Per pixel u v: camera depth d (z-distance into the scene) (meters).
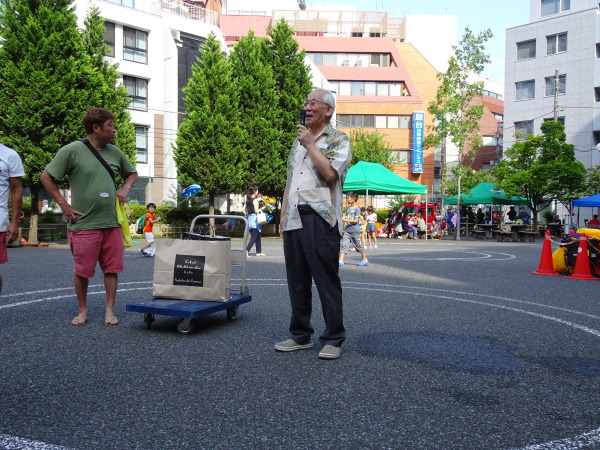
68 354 3.55
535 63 37.03
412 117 44.09
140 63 27.36
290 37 24.08
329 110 3.65
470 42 27.23
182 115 29.17
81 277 4.41
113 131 4.51
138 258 11.49
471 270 9.79
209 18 31.66
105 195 4.39
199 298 4.49
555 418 2.54
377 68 45.91
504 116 38.62
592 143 34.59
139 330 4.30
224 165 21.14
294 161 3.74
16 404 2.64
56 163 4.24
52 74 16.28
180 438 2.26
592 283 8.26
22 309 5.12
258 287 6.95
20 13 16.03
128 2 27.48
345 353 3.69
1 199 3.45
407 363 3.45
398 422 2.47
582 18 34.75
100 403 2.66
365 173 21.64
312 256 3.57
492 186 28.62
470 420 2.50
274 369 3.28
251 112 22.70
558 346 3.99
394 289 7.01
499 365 3.44
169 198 28.36
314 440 2.26
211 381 3.03
